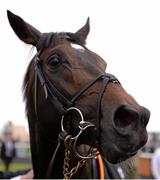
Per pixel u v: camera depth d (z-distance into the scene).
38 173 3.23
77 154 2.79
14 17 3.18
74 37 3.11
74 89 2.81
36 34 3.21
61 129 2.93
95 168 3.28
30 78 3.20
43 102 2.98
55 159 3.06
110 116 2.50
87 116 2.71
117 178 3.49
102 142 2.58
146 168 8.53
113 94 2.59
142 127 2.44
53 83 2.92
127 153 2.44
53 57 2.94
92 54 2.96
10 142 11.17
